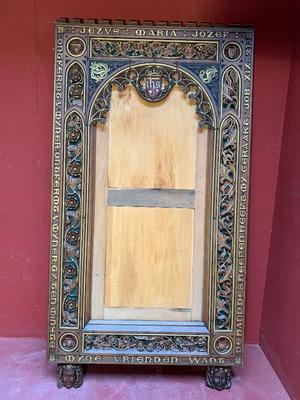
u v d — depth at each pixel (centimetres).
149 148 160
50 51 179
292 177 165
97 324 160
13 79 180
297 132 163
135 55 157
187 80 157
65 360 158
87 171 157
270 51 180
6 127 182
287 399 156
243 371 173
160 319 163
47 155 184
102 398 154
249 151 157
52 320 158
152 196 161
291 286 159
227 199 158
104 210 161
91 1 178
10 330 192
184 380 166
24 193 186
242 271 159
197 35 156
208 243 159
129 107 159
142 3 178
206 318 161
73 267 158
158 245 162
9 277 190
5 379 164
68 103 156
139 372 171
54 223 157
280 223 176
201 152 160
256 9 179
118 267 162
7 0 176
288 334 160
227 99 157
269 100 183
